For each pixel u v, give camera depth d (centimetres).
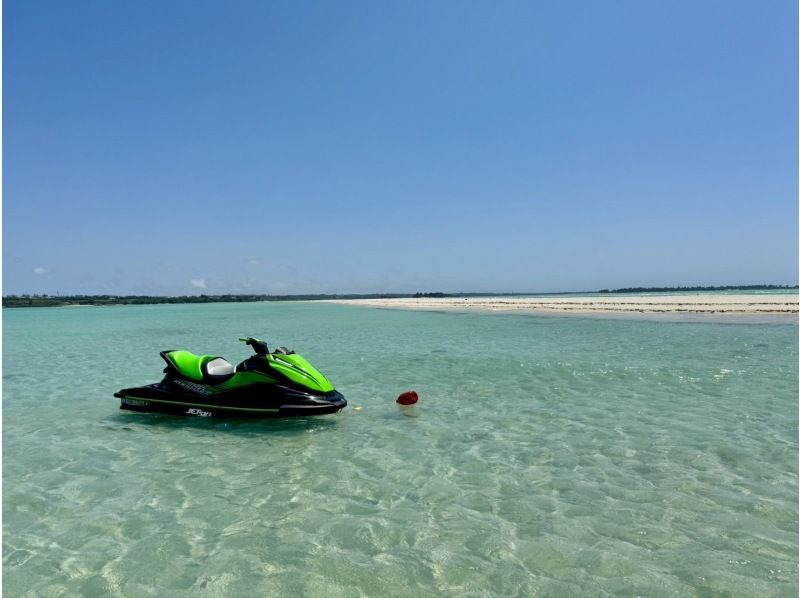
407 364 1377
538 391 990
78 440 713
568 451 625
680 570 359
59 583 356
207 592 341
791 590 332
